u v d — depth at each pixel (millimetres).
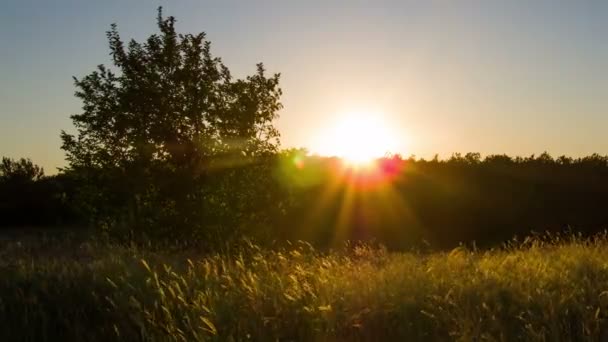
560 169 29062
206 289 7457
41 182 40531
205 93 17188
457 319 6254
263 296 7098
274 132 17984
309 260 10172
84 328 6789
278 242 16484
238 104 17484
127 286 7730
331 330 6320
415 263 9406
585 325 6059
